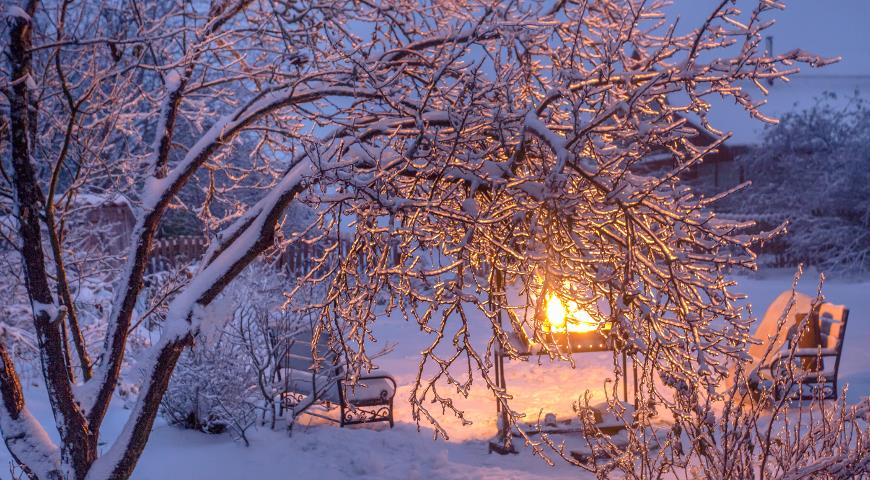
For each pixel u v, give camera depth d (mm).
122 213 13414
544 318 4512
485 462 7828
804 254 23688
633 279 4418
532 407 9703
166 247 16719
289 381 9023
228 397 8352
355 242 5328
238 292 11000
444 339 13977
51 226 5301
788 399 4512
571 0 5742
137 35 6078
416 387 4695
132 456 5281
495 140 4988
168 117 5812
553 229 4688
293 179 5160
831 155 24016
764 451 4348
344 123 5160
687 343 4691
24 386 9977
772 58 4211
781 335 8945
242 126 5508
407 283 4809
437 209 4441
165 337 5238
